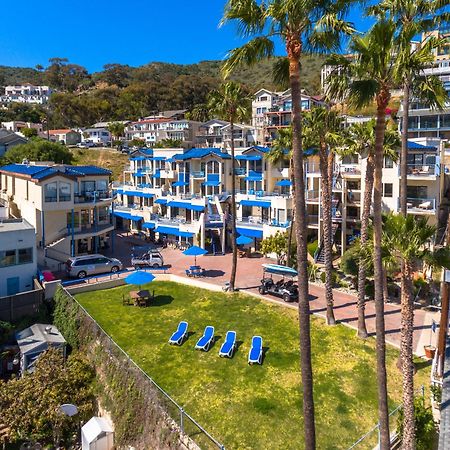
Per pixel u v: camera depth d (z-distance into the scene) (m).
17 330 32.91
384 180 45.47
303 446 19.09
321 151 30.47
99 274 43.78
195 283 40.44
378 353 16.61
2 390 25.17
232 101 36.34
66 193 46.75
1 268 37.88
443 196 51.50
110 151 123.38
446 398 20.30
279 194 56.06
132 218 65.12
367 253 19.30
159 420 21.34
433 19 23.06
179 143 95.69
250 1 14.36
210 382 24.20
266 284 37.25
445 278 21.06
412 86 20.03
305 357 15.23
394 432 19.23
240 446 19.12
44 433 24.19
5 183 57.19
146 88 199.75
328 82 17.72
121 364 25.72
